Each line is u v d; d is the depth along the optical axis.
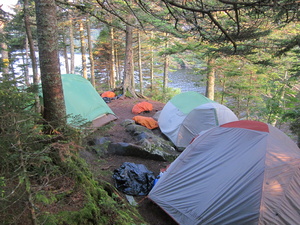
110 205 3.26
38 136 2.33
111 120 8.68
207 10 2.41
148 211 4.39
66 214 2.53
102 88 25.81
